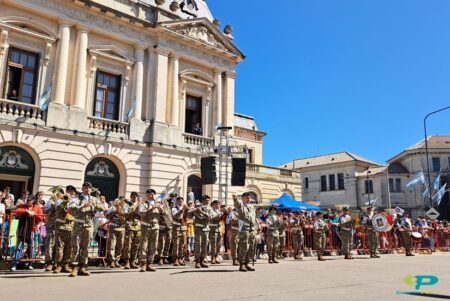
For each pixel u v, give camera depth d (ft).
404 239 59.93
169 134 68.23
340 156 173.99
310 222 57.62
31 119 54.13
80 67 59.82
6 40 54.19
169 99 69.87
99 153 60.18
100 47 62.95
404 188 153.58
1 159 52.03
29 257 33.94
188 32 73.20
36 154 54.19
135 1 67.41
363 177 160.15
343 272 34.37
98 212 38.14
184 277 29.84
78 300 20.06
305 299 20.70
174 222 40.09
